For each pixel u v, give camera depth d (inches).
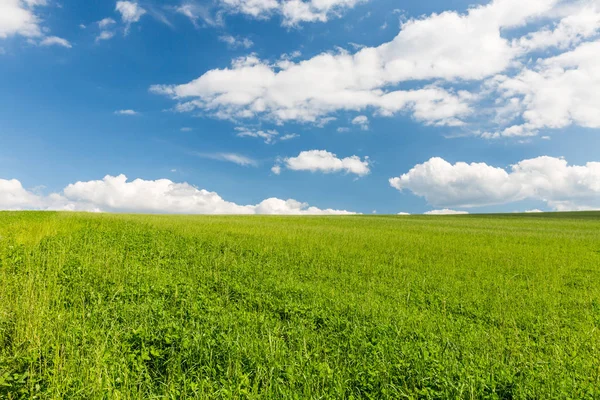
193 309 388.2
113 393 224.7
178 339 304.5
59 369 243.8
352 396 232.7
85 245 678.5
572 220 2684.5
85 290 427.8
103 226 981.8
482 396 239.8
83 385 229.6
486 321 439.2
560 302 532.7
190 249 734.5
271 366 270.1
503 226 2046.0
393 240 1072.2
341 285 564.7
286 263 691.4
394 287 570.6
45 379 239.0
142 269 555.5
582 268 786.2
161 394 237.0
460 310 471.2
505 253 930.1
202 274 565.3
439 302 505.4
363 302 465.1
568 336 389.4
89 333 306.3
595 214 3395.7
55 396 217.8
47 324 313.4
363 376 264.8
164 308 398.9
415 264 748.6
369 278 619.5
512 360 312.2
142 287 458.0
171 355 283.1
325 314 406.3
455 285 593.0
